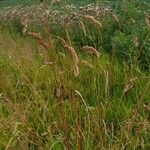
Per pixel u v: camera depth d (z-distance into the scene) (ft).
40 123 2.46
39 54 3.55
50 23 4.54
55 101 2.65
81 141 2.12
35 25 4.90
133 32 3.67
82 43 4.07
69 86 2.53
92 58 3.39
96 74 2.95
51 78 2.94
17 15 6.17
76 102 2.27
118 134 2.23
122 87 2.84
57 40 3.90
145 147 2.17
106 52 3.62
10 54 3.62
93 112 2.41
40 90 2.76
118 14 4.29
